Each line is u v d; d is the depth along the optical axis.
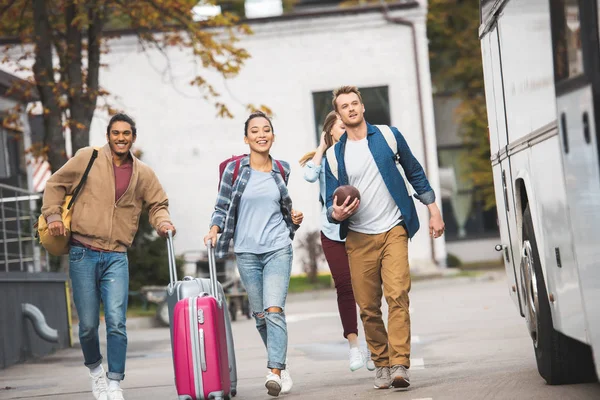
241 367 12.18
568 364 7.93
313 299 28.52
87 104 22.23
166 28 23.33
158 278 26.67
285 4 50.38
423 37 33.62
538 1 6.54
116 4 22.56
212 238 8.81
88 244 8.77
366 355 10.24
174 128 33.75
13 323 15.48
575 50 5.57
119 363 8.78
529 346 11.69
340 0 50.12
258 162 8.98
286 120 33.78
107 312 8.78
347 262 9.88
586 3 5.36
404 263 8.45
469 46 40.31
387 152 8.45
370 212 8.50
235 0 47.84
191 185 33.69
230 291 22.59
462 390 8.25
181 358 8.14
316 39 33.75
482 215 41.28
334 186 8.53
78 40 22.16
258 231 8.88
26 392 11.36
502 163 8.64
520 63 7.41
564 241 6.27
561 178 6.18
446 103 41.16
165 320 23.00
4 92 24.02
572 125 5.73
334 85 33.75
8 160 24.97
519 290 8.58
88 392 10.84
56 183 8.77
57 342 17.34
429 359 11.21
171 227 8.84
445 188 41.22
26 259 17.55
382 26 33.62
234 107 33.75
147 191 9.02
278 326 8.78
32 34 22.70
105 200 8.77
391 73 33.62
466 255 41.16
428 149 33.53
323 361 12.20
